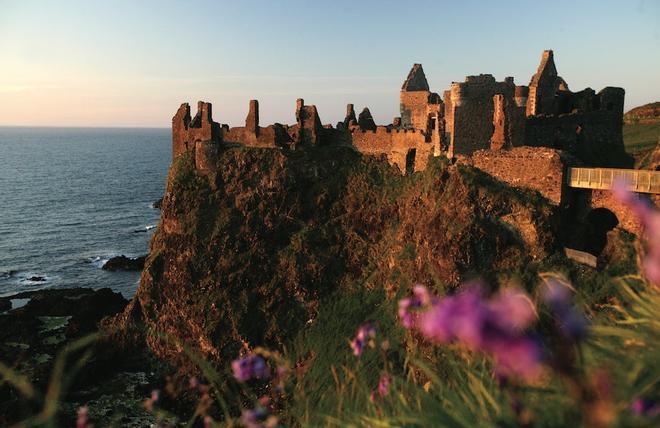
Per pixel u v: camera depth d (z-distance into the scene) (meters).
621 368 4.62
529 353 2.17
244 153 60.19
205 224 57.00
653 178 37.25
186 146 65.00
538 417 4.25
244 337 50.22
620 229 38.53
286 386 9.16
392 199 54.09
